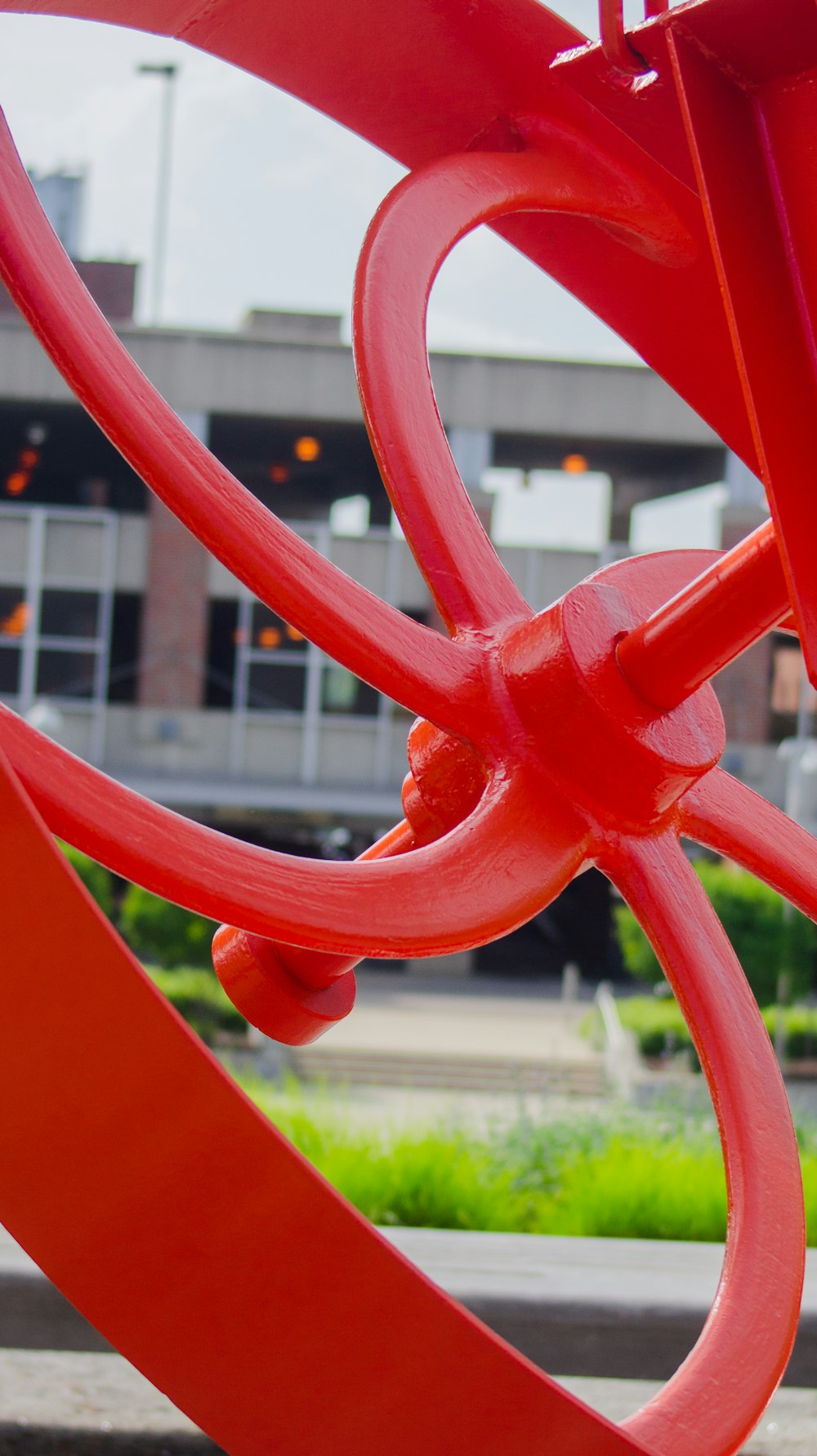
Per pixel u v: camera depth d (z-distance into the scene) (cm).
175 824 136
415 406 174
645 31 161
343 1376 134
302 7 185
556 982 3488
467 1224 541
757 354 138
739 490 3284
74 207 4369
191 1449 310
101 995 121
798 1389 336
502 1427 135
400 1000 2952
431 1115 872
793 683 3481
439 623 3188
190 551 3319
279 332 4000
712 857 2653
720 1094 172
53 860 117
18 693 3278
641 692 160
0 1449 304
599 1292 325
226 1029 2205
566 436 3319
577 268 210
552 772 163
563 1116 834
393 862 151
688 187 192
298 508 4191
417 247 176
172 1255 130
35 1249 131
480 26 183
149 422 157
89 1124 126
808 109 138
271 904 139
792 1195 168
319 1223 127
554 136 189
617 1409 365
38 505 3944
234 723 3316
